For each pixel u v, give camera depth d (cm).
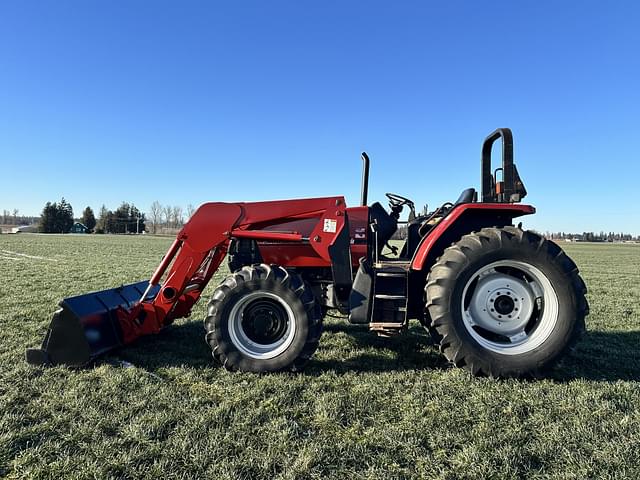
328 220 423
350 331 551
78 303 396
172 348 453
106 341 403
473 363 368
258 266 391
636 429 273
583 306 372
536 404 312
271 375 373
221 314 383
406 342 498
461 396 329
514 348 375
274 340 391
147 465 233
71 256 1869
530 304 386
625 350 473
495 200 438
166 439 260
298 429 275
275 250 452
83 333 378
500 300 388
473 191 457
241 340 389
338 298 437
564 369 400
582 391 338
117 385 340
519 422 285
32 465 232
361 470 232
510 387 347
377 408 308
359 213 456
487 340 384
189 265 423
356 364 412
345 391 339
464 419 289
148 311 422
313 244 421
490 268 383
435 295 376
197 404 309
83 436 262
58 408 300
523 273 392
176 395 324
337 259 421
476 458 240
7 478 222
